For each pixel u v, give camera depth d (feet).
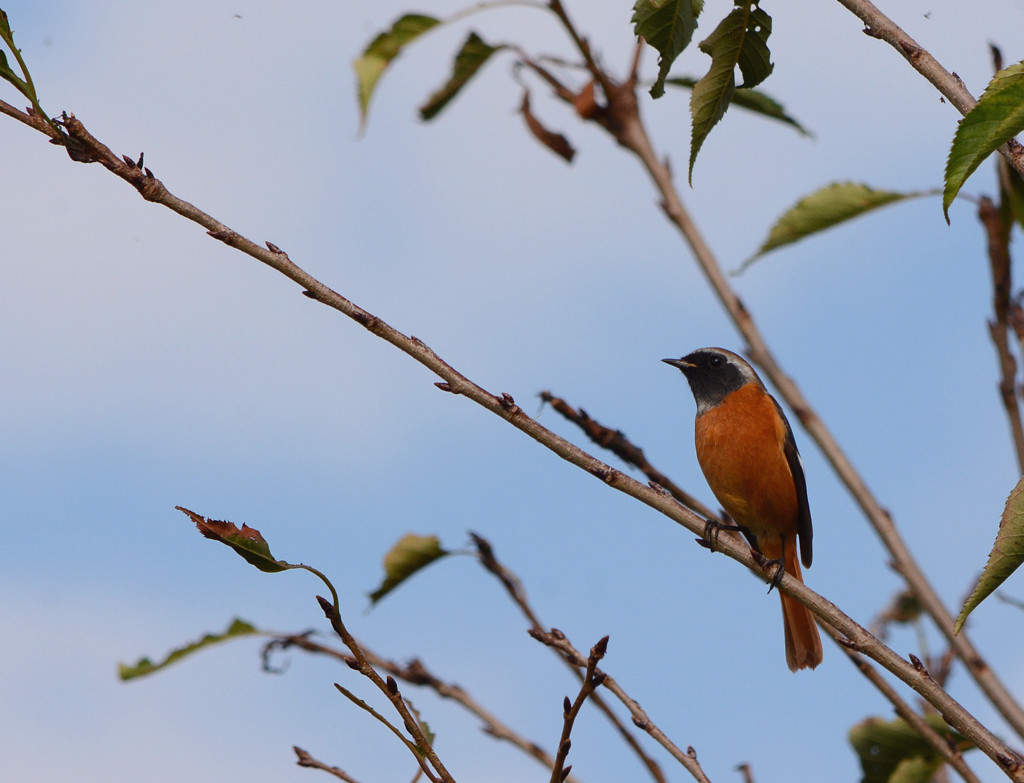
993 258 31.27
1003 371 29.91
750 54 23.43
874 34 22.52
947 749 26.84
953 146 18.58
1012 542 19.60
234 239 22.93
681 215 33.96
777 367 32.17
